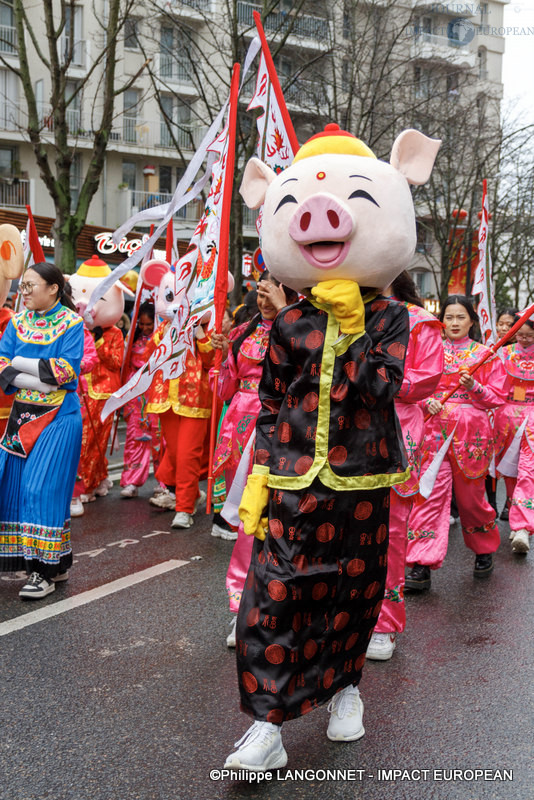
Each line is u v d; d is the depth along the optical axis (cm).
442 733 335
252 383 484
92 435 764
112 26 1126
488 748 323
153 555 598
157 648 421
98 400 764
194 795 288
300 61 1825
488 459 549
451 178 2233
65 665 397
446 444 514
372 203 288
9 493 505
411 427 416
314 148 303
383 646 414
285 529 291
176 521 686
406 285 426
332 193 288
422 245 2747
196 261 500
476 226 2398
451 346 566
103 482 822
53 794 287
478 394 530
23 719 342
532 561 618
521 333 705
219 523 652
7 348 506
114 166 2698
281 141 482
